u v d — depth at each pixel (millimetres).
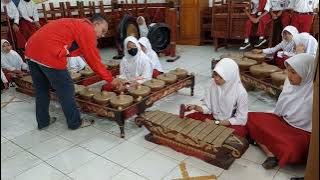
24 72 4105
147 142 2494
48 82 2697
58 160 2275
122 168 2148
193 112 2574
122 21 5648
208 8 6738
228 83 2301
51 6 5723
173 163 2184
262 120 2293
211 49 6441
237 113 2346
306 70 2076
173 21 5852
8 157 2328
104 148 2424
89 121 2914
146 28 6078
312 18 5223
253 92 3600
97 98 2635
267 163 2074
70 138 2609
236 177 2004
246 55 3801
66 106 2648
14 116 3109
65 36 2449
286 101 2250
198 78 4262
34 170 2156
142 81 3160
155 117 2379
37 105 2715
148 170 2113
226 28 6008
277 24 5660
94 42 2523
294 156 1939
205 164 2154
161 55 5762
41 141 2572
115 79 2762
